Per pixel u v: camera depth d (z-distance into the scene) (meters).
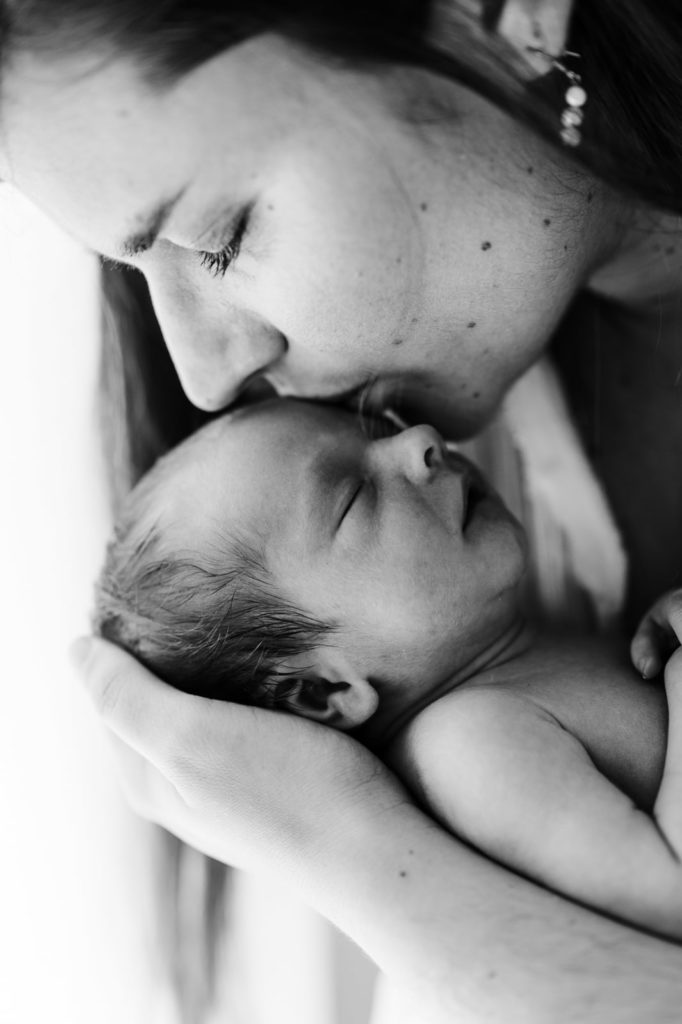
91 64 0.70
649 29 0.84
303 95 0.74
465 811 0.88
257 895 1.57
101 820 1.46
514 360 0.98
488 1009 0.75
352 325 0.86
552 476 1.24
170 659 1.04
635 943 0.76
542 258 0.89
